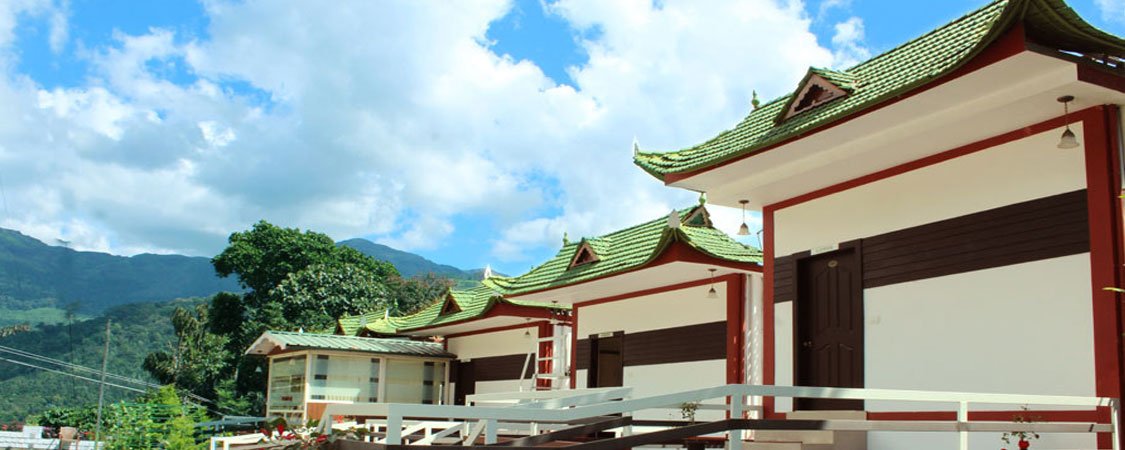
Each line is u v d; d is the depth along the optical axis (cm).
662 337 1766
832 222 1260
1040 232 976
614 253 1780
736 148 1208
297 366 2697
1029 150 1002
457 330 2736
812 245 1287
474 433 970
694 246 1500
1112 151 919
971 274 1051
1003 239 1016
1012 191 1013
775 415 1321
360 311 4338
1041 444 952
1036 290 973
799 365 1282
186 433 1942
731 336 1580
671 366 1727
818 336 1269
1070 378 928
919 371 1101
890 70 1047
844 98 1078
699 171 1265
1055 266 956
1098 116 932
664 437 722
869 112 1008
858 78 1102
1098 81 873
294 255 4606
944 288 1082
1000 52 850
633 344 1844
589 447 697
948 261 1080
